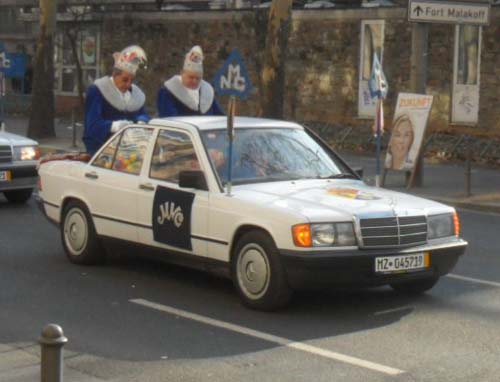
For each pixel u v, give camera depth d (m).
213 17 34.12
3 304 10.21
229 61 12.04
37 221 15.58
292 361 8.22
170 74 35.81
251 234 9.68
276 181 10.48
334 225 9.32
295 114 31.67
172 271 11.80
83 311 9.95
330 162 11.15
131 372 7.92
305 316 9.68
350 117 30.28
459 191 20.52
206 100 13.86
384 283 9.55
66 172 12.11
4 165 16.83
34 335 9.04
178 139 10.77
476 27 26.97
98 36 40.22
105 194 11.43
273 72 25.03
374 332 9.13
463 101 27.48
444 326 9.39
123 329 9.24
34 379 7.72
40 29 31.14
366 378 7.77
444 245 9.95
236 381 7.69
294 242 9.23
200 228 10.18
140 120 12.61
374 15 29.27
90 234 11.80
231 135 10.15
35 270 11.85
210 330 9.18
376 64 19.25
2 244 13.57
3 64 30.48
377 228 9.46
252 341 8.81
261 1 35.12
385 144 28.20
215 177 10.20
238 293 9.95
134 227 11.04
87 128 12.82
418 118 20.91
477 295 10.73
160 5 37.72
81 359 8.27
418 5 20.22
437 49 27.78
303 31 31.20
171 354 8.42
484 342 8.84
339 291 10.76
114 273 11.68
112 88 13.07
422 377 7.80
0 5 44.00
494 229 16.19
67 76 41.44
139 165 11.12
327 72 30.75
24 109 42.28
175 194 10.47
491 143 25.95
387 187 21.16
